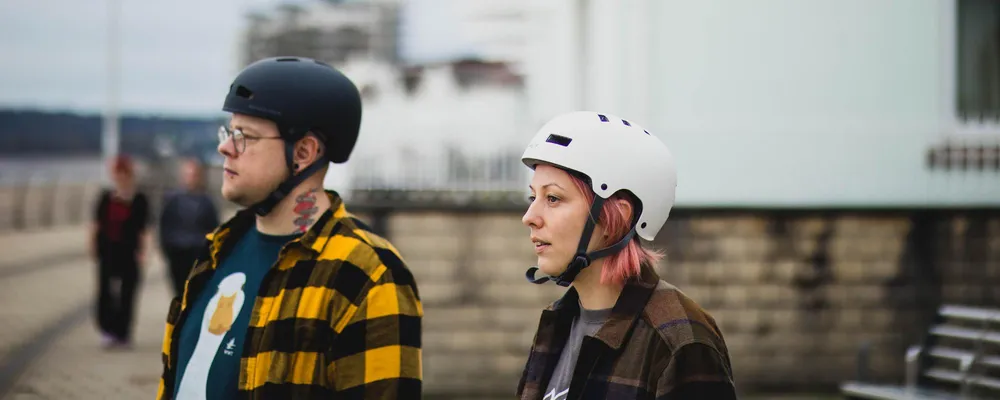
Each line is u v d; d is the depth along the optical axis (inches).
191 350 241.3
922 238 757.3
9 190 2748.5
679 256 753.6
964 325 732.7
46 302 1274.6
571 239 197.9
